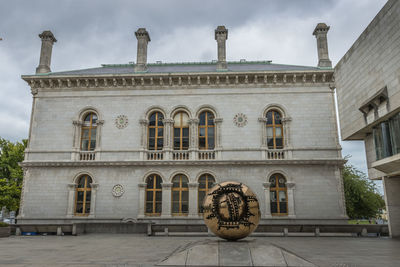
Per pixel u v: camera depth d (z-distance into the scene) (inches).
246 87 1117.7
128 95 1131.9
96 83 1131.9
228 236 416.2
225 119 1096.2
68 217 1035.9
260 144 1071.0
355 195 1653.5
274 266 371.6
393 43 673.0
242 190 425.1
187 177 1054.4
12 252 535.8
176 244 664.4
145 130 1103.6
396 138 703.1
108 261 435.2
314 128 1075.9
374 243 692.7
